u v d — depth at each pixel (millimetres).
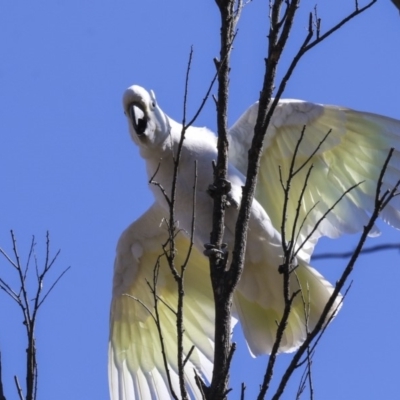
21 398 7598
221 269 8773
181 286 7832
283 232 7922
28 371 7570
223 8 8664
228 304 8570
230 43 8633
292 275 11859
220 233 8930
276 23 8273
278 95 8133
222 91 8742
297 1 8195
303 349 7539
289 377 7520
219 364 8305
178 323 7777
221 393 8086
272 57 8281
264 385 7512
